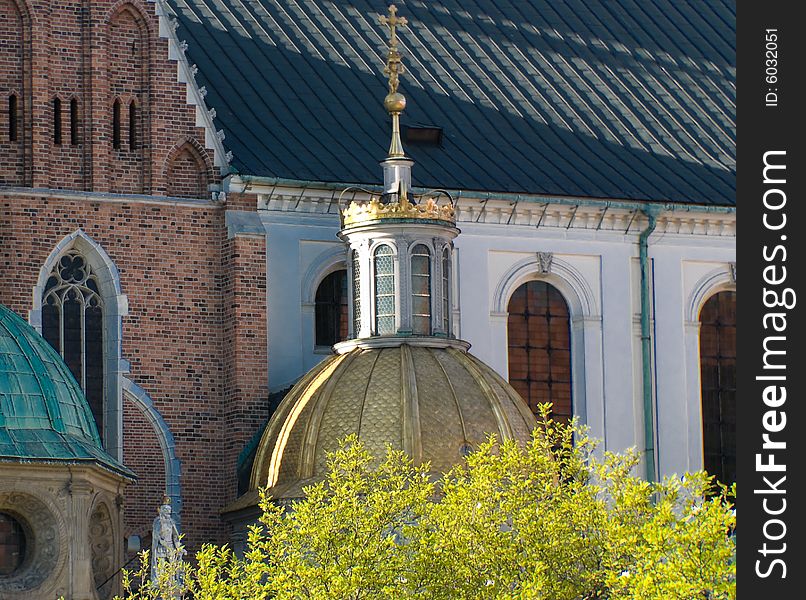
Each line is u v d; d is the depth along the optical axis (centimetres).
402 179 9881
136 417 9850
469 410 9344
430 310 9712
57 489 8712
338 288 10331
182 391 9919
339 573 7731
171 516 9744
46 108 9819
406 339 9612
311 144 10362
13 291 9681
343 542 7838
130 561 9394
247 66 10656
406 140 10650
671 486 7881
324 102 10631
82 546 8731
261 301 9981
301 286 10188
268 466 9481
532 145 10894
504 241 10606
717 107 11456
